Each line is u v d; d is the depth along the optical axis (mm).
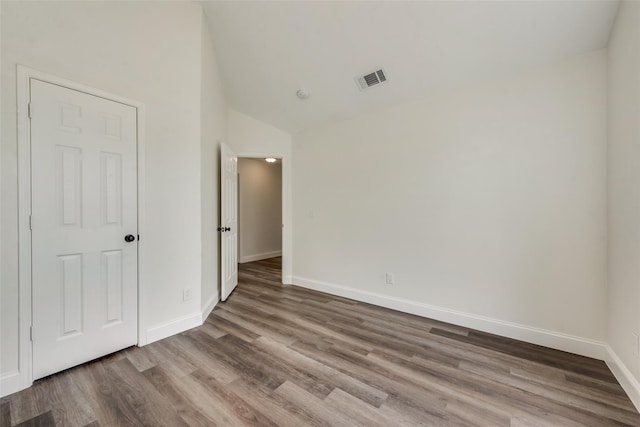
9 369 1598
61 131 1776
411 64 2492
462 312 2619
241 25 2533
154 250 2252
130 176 2102
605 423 1425
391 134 3062
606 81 1976
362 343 2268
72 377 1755
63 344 1809
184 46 2402
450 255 2682
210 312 2895
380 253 3168
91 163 1908
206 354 2062
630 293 1651
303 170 3939
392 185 3061
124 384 1697
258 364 1939
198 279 2561
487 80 2451
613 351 1876
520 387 1711
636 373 1578
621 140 1764
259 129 3926
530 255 2285
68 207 1813
